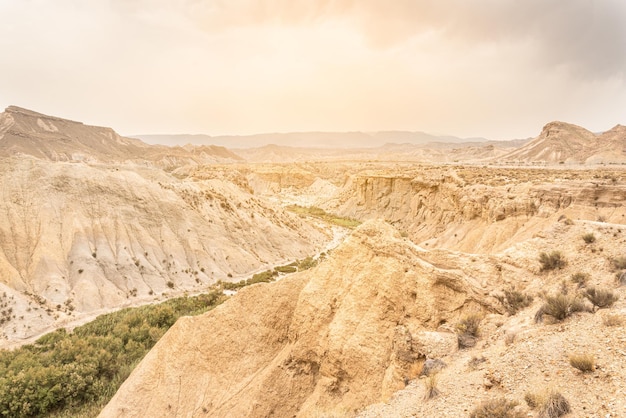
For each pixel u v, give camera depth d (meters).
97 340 38.19
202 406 19.92
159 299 57.75
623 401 7.97
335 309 19.94
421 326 16.80
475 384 10.91
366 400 16.19
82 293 53.69
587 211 43.03
